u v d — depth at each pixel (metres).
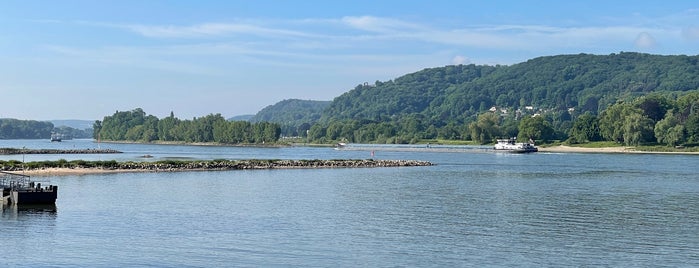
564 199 105.31
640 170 177.75
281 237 71.38
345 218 84.31
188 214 86.81
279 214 87.38
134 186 123.50
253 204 97.56
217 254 63.38
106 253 63.41
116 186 122.94
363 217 85.19
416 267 59.31
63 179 136.75
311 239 70.44
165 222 80.25
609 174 162.50
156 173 159.25
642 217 85.88
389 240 70.19
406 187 125.88
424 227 77.88
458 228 77.31
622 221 82.56
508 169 183.62
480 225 79.38
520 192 116.38
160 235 72.00
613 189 122.19
